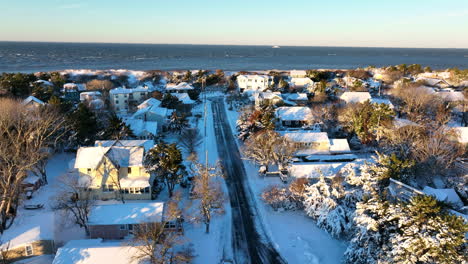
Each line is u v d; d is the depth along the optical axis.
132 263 26.34
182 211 38.66
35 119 46.97
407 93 78.06
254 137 55.16
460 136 54.59
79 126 52.72
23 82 86.06
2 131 43.16
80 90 111.81
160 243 29.02
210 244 33.44
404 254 24.48
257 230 36.03
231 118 85.44
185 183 45.53
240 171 51.81
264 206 40.88
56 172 49.41
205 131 70.94
